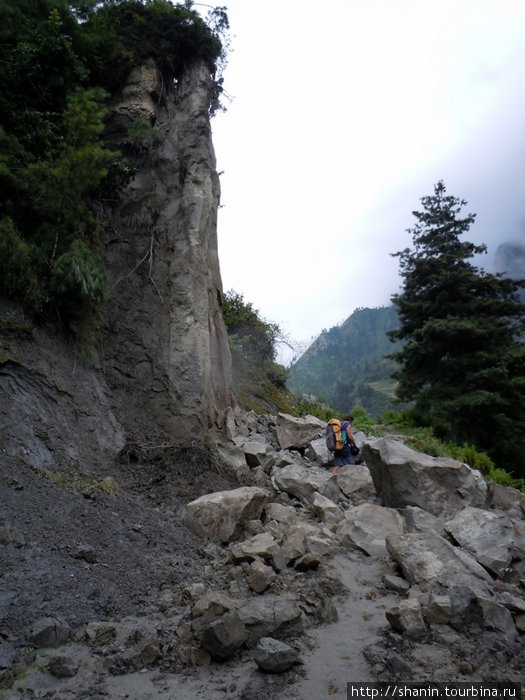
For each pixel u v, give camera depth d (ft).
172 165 38.60
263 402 54.39
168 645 12.15
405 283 79.46
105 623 12.86
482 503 23.89
